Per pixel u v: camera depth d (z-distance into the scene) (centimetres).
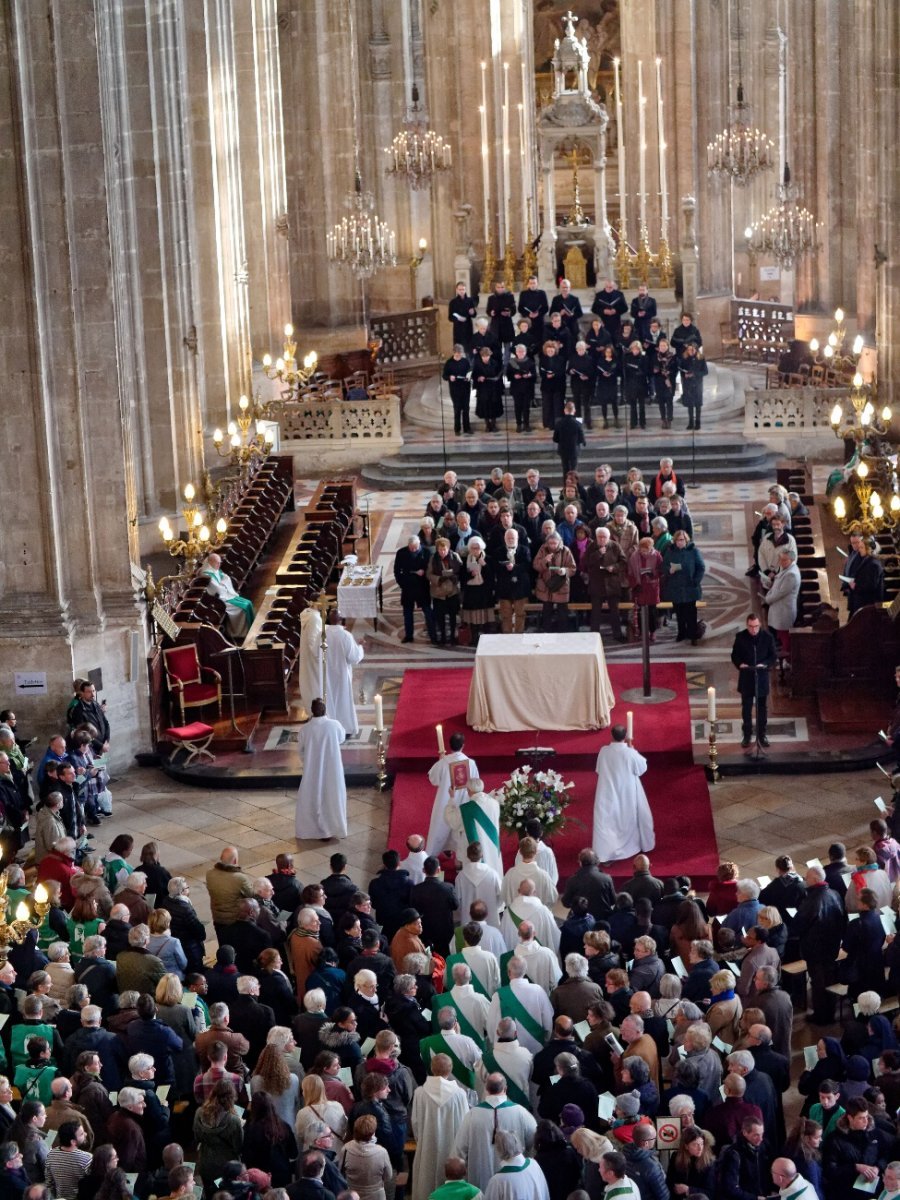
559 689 3434
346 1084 2086
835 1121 1923
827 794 3291
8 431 3356
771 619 3766
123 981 2278
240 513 4628
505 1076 2000
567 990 2208
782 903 2542
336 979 2289
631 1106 1855
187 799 3388
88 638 3450
